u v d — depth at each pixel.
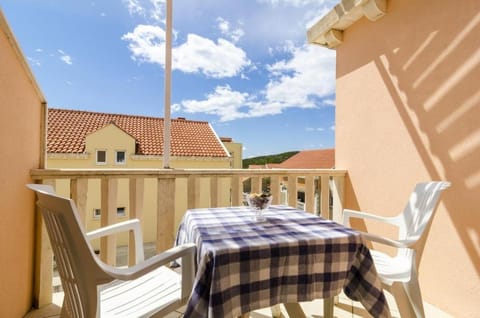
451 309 1.84
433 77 1.97
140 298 1.23
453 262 1.84
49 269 1.86
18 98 1.52
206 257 0.96
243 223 1.33
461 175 1.80
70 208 0.94
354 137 2.67
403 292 1.43
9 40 1.37
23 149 1.62
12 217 1.50
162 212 2.11
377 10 2.32
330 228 1.25
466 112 1.77
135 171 2.03
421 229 1.44
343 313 1.83
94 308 0.99
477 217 1.72
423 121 2.03
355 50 2.68
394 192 2.25
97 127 8.04
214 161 8.34
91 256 0.97
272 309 1.78
